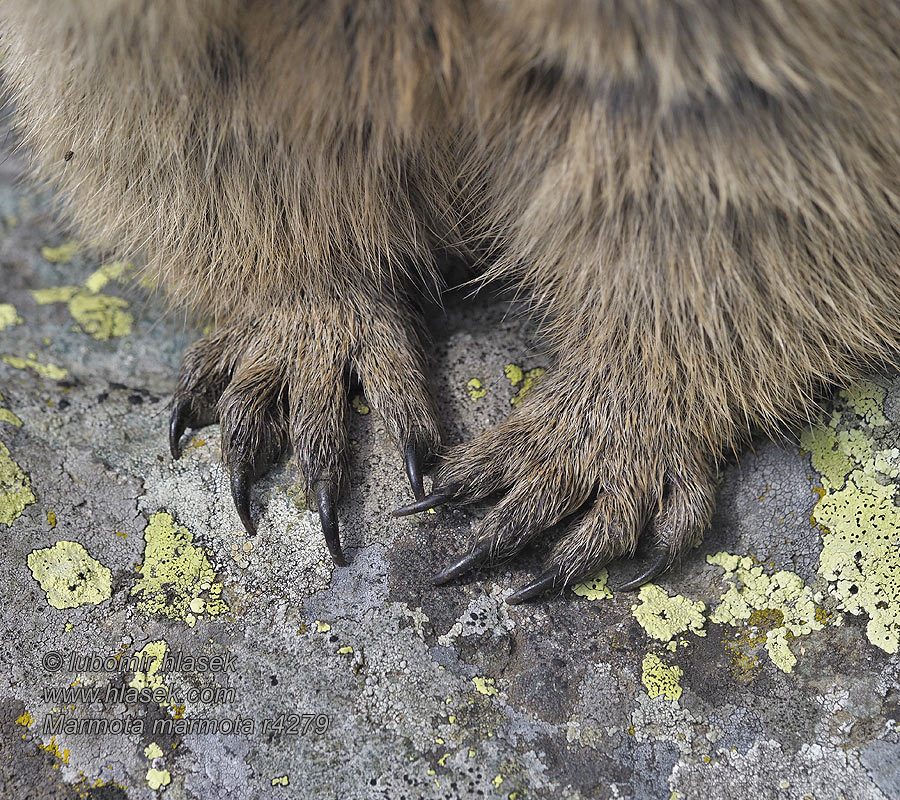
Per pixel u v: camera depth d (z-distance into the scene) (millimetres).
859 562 792
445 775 776
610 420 796
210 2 767
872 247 788
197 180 810
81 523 800
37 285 858
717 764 779
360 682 784
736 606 791
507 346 826
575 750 779
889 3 757
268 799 774
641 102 762
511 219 809
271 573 794
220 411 804
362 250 814
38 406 823
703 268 781
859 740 781
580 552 787
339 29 770
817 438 804
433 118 790
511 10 758
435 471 802
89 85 797
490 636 788
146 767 777
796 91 758
